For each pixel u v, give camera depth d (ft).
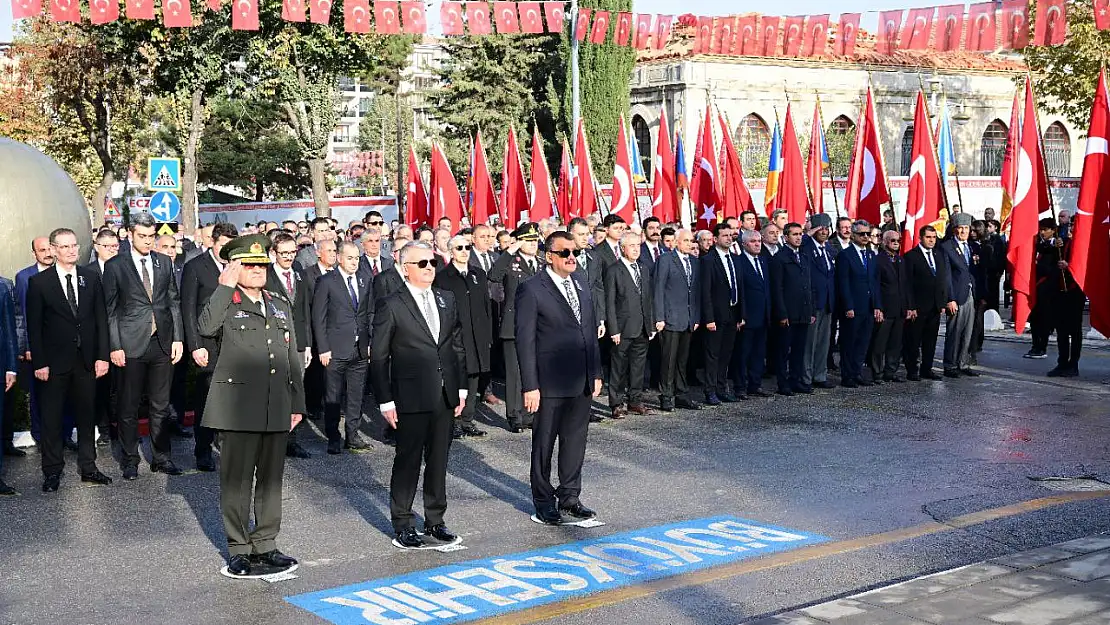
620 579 21.79
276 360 22.77
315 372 41.11
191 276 32.83
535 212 61.82
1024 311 48.70
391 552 24.00
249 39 94.48
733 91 151.02
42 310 30.42
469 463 33.32
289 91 107.04
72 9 39.75
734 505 27.66
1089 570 21.01
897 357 49.19
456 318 25.22
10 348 31.14
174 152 157.89
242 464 22.54
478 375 38.19
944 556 23.02
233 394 22.31
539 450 26.30
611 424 39.40
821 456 33.37
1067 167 168.04
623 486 29.86
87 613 20.21
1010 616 18.34
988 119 167.63
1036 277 55.52
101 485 31.07
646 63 154.81
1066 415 40.06
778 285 44.88
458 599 20.72
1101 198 45.16
